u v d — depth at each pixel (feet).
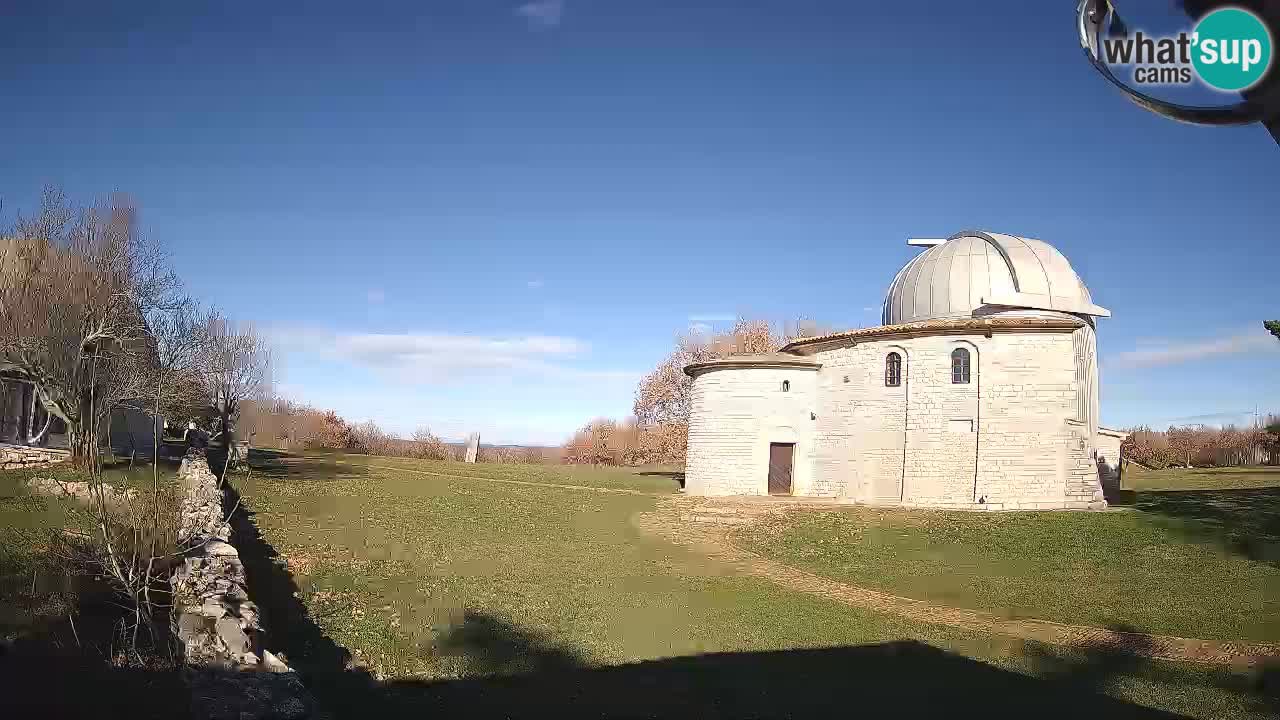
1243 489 118.11
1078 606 57.67
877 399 108.17
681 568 68.18
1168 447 249.55
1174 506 95.50
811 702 36.91
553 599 53.83
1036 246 115.85
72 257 85.20
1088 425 109.70
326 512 84.07
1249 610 55.57
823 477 113.09
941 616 54.90
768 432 116.78
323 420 217.15
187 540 43.73
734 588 61.00
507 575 60.39
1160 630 51.49
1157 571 67.31
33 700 27.55
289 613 45.88
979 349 102.12
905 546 79.51
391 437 227.81
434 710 33.40
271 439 201.46
